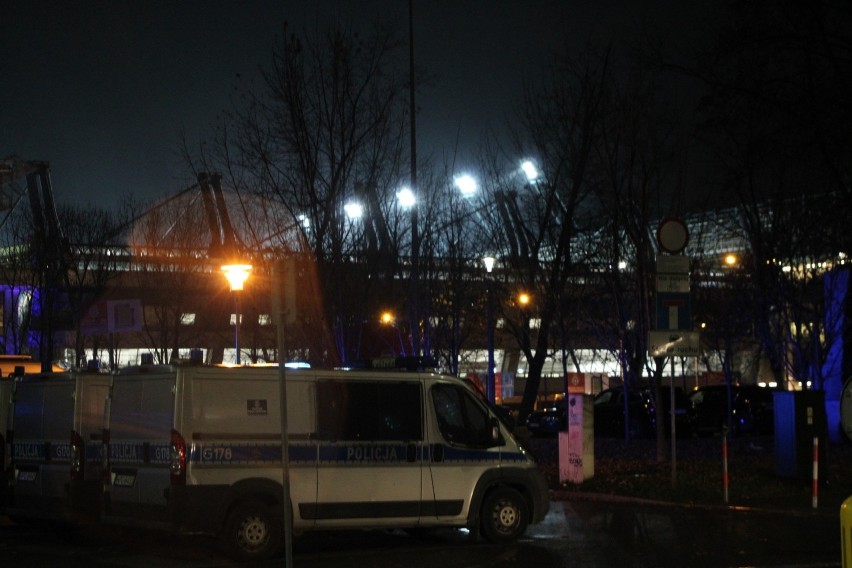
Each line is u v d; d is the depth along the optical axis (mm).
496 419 13312
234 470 11602
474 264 26906
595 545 12789
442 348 27828
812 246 23266
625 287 24000
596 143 21594
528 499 13414
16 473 13781
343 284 20500
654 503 16531
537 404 41531
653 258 21906
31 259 33156
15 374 14266
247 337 35469
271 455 11812
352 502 12203
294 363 13078
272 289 9469
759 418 34562
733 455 24312
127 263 32656
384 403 12586
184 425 11430
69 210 33406
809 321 25781
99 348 35562
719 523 14469
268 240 21094
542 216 24297
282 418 9094
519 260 25250
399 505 12469
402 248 23594
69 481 12875
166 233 32500
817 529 13805
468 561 11812
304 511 11930
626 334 23734
